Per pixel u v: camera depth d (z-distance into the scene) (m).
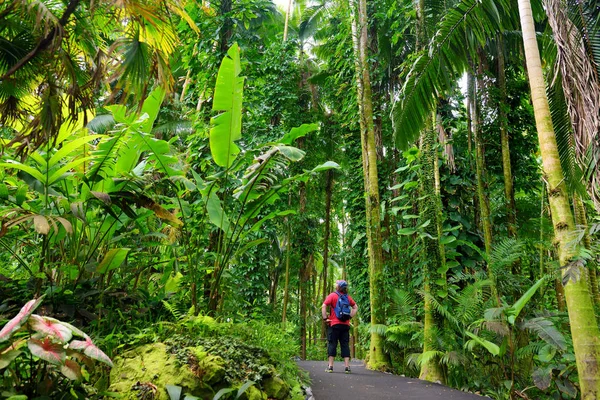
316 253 17.34
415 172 7.76
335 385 5.63
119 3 4.40
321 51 14.06
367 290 10.20
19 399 2.17
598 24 3.93
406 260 8.50
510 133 9.59
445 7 7.37
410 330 7.07
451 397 4.95
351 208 11.26
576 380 5.05
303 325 15.02
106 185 4.77
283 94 11.87
